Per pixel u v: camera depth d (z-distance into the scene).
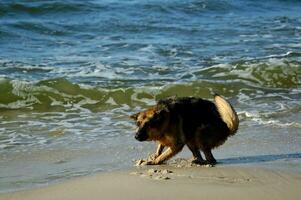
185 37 24.09
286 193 7.72
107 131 12.82
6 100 15.62
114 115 14.53
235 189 7.88
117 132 12.73
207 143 10.05
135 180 8.38
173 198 7.52
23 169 9.95
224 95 16.61
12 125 13.45
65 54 20.61
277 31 26.14
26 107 15.37
